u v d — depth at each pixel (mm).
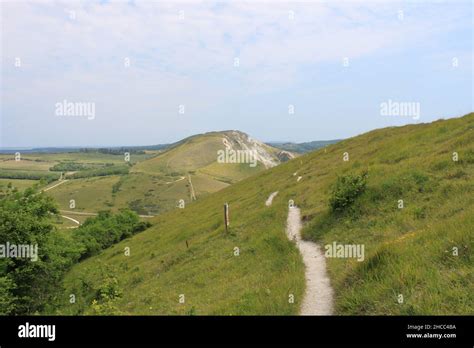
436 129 31750
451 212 14539
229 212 40156
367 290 9898
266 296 12586
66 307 27172
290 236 21094
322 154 54625
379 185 20453
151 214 195750
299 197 31078
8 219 28828
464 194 15812
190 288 19844
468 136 23938
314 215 23594
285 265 16312
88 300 26609
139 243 52094
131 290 25500
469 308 7664
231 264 20938
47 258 31016
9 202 31359
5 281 25500
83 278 31188
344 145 53125
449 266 9508
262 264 18453
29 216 29906
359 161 33719
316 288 12234
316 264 15234
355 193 20703
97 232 65312
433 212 15547
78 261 60062
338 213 20516
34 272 29219
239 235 27312
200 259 25188
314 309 10477
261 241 22297
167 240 41781
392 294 9227
